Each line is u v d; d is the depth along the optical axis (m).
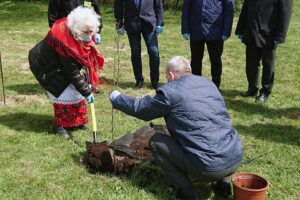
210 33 6.47
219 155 3.60
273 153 4.91
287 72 8.39
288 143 5.20
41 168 4.45
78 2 6.21
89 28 4.55
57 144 5.00
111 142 4.85
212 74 6.83
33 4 16.77
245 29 6.42
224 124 3.73
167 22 14.02
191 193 3.81
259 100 6.59
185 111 3.67
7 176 4.28
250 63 6.65
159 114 3.79
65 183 4.19
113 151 4.35
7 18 13.98
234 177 3.78
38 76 5.02
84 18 4.52
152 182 4.17
